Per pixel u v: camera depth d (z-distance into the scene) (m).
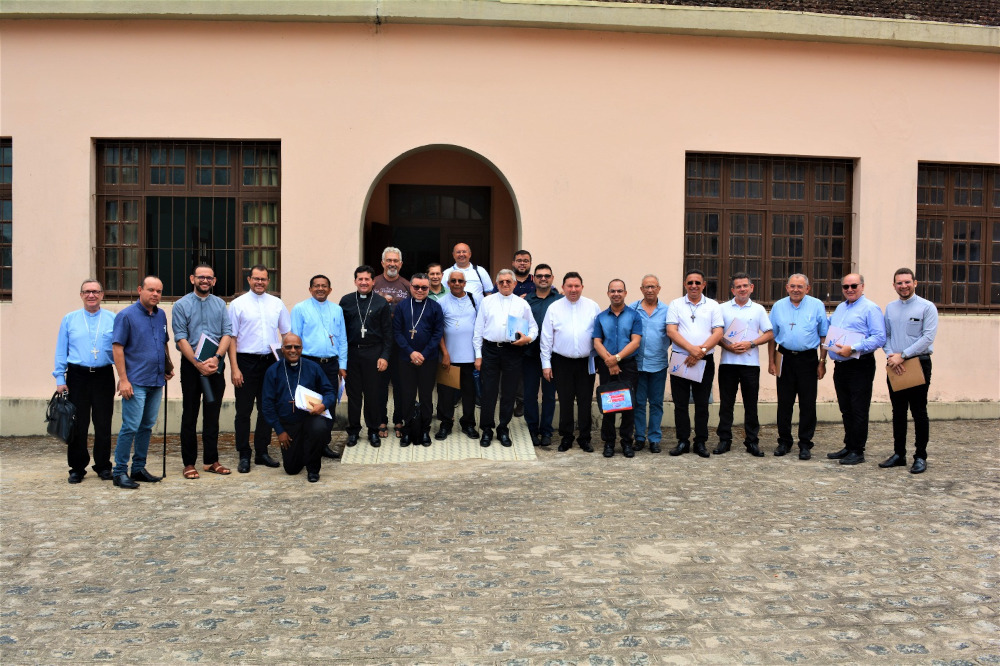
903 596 4.35
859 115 9.94
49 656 3.66
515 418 9.26
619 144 9.48
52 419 6.51
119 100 9.09
